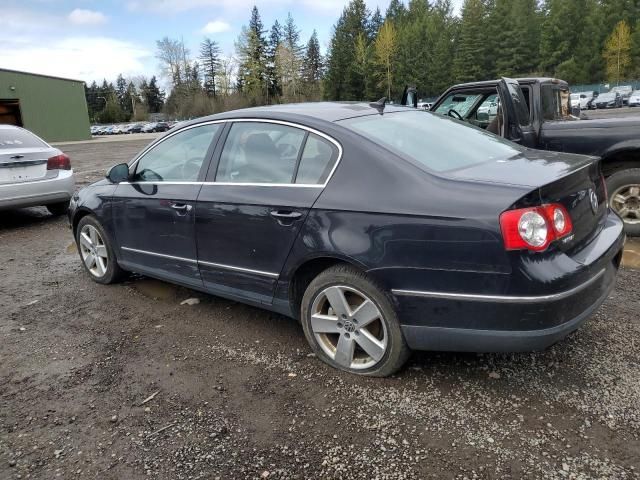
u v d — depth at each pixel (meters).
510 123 5.59
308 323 3.08
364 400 2.71
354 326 2.89
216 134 3.59
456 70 71.62
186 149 3.78
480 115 6.34
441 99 6.51
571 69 64.75
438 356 3.10
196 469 2.29
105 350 3.45
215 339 3.52
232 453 2.38
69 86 38.88
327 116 3.14
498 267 2.35
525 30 68.38
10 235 7.03
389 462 2.26
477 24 69.44
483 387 2.76
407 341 2.73
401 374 2.93
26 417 2.74
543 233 2.35
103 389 2.97
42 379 3.12
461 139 3.33
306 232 2.90
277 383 2.93
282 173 3.12
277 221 3.04
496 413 2.54
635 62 63.91
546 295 2.33
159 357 3.31
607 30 67.06
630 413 2.48
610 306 3.69
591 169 2.91
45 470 2.32
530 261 2.32
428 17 80.62
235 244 3.32
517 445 2.31
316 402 2.72
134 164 4.21
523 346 2.44
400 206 2.58
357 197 2.73
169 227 3.77
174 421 2.63
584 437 2.33
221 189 3.40
